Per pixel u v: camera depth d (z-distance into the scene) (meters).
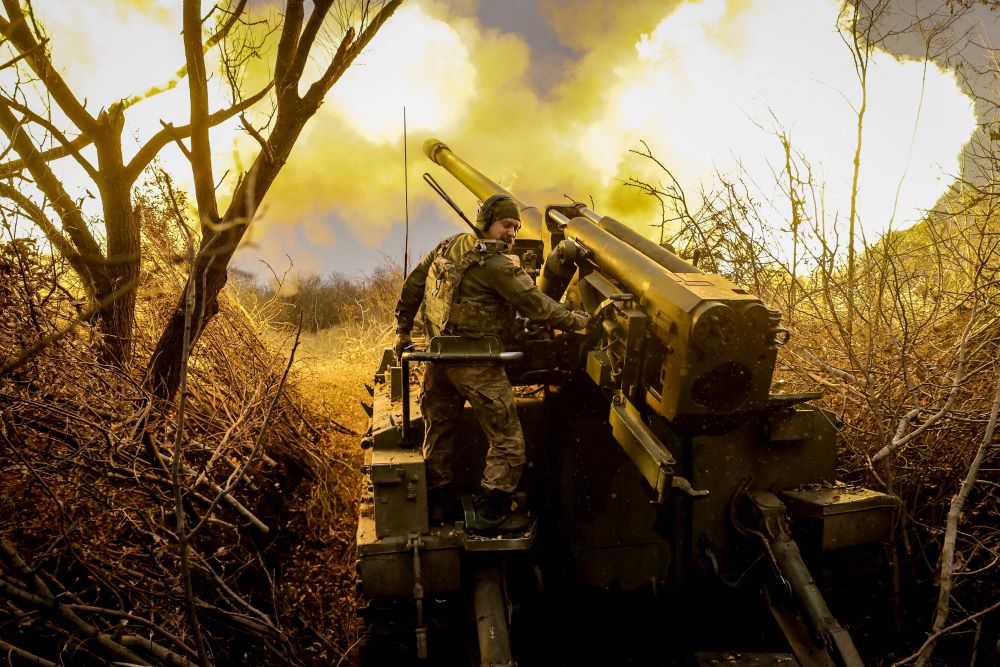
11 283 3.20
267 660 3.55
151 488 3.59
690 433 2.98
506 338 3.54
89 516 3.39
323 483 5.02
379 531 3.26
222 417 4.83
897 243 4.75
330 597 4.09
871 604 3.58
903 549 3.73
